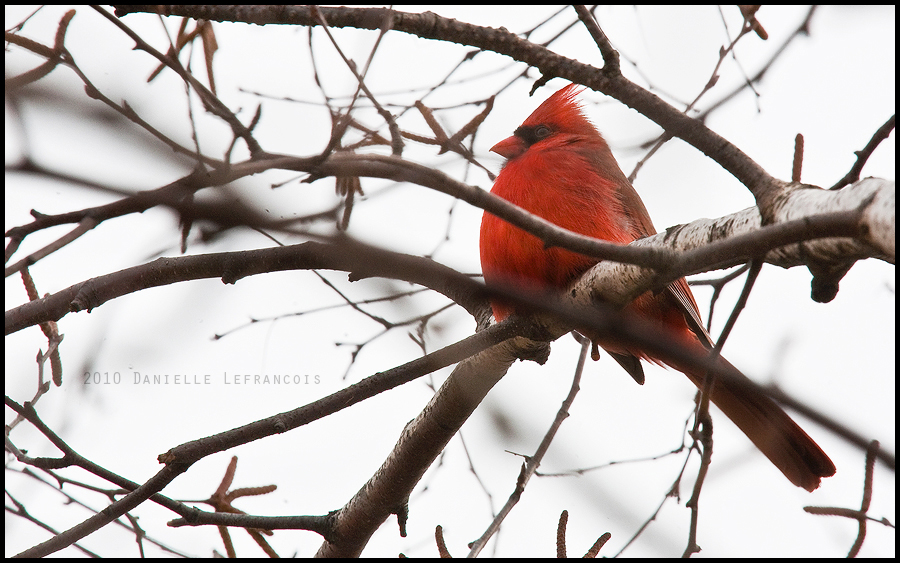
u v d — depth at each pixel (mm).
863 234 4199
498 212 4668
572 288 6664
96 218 4988
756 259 4672
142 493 5719
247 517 6945
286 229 3787
